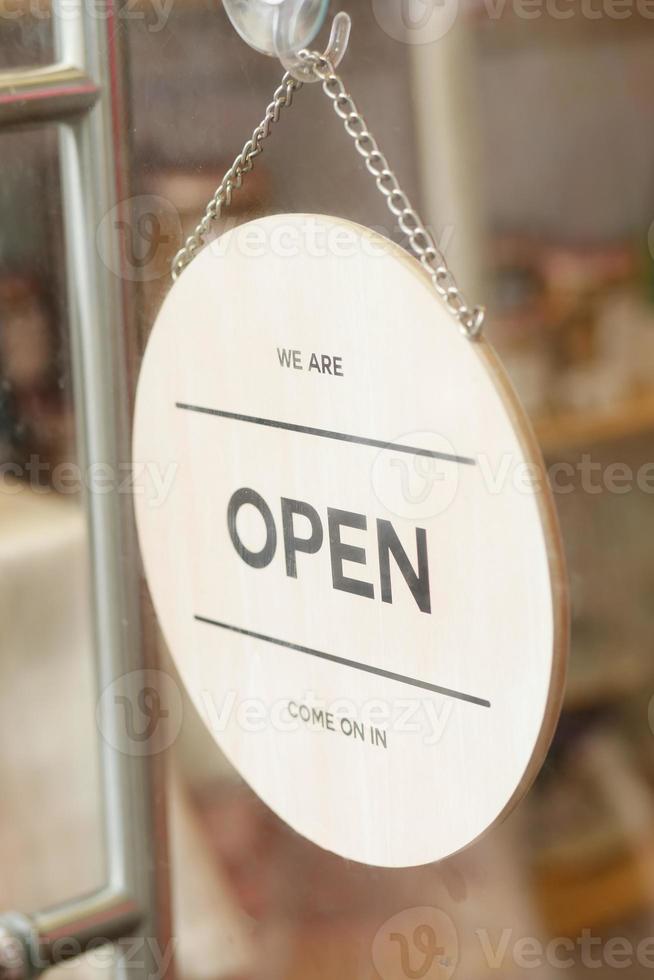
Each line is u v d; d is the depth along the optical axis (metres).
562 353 1.16
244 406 0.31
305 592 0.31
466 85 1.06
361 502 0.29
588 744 1.17
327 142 0.33
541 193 1.20
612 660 1.19
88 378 0.39
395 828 0.30
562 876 1.07
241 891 0.40
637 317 1.17
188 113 0.35
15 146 0.42
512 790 0.27
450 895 0.36
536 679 0.26
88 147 0.37
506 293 1.15
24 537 0.53
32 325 0.45
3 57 0.40
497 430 0.25
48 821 0.60
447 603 0.27
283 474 0.31
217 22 0.33
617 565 1.18
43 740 0.59
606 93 1.21
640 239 1.21
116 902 0.43
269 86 0.33
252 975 0.41
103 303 0.38
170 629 0.36
